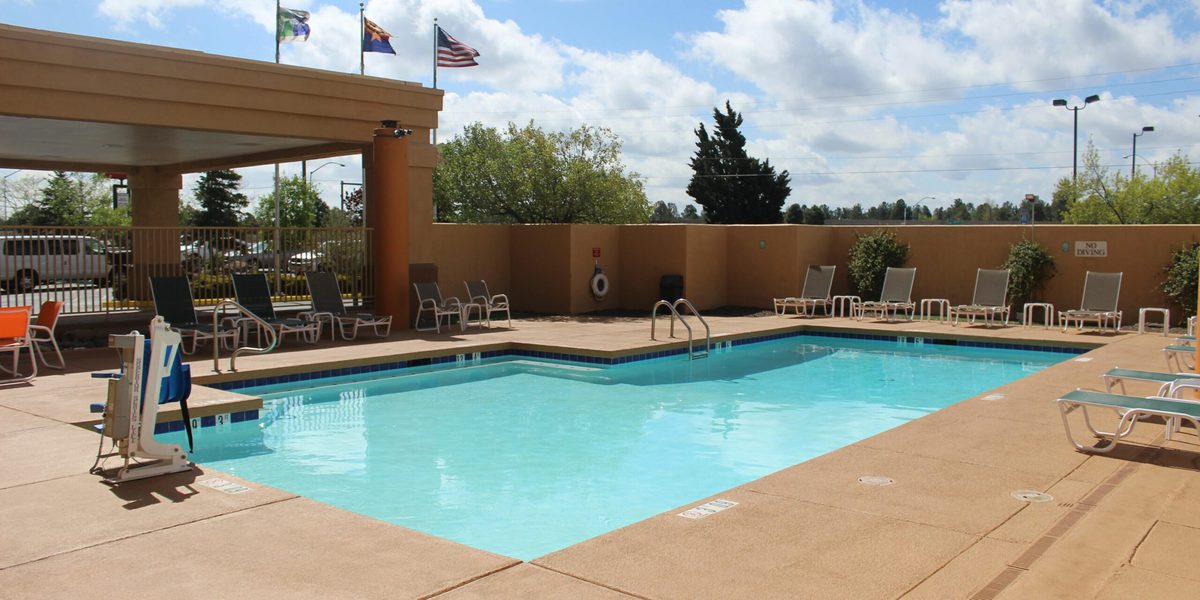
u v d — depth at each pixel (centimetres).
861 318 1584
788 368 1171
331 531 423
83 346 1116
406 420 831
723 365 1192
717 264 1781
